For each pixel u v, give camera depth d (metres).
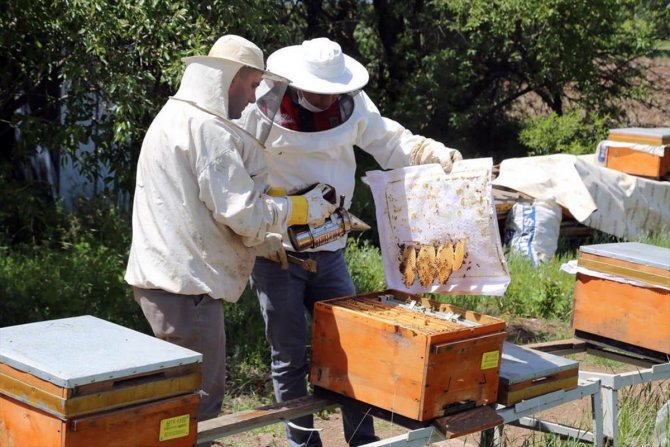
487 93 17.20
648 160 10.29
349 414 4.13
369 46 16.02
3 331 2.95
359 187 12.06
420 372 3.29
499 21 14.98
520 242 9.66
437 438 3.40
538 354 4.10
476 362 3.47
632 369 6.66
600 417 4.19
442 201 3.90
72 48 7.48
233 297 3.52
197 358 2.86
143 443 2.76
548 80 16.72
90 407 2.61
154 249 3.36
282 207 3.48
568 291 8.40
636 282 4.62
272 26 8.19
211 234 3.37
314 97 3.95
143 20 7.11
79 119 8.23
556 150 14.75
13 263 8.00
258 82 3.49
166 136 3.31
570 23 15.39
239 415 3.44
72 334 2.97
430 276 3.96
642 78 17.16
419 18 15.66
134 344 2.91
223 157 3.28
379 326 3.43
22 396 2.66
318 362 3.69
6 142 9.55
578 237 10.59
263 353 6.25
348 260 8.42
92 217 9.62
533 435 4.56
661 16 16.80
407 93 15.48
